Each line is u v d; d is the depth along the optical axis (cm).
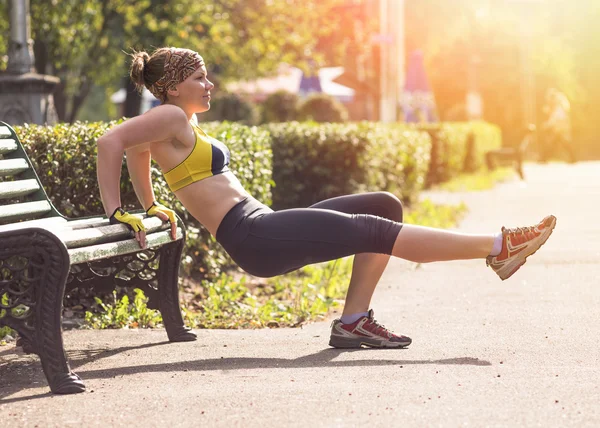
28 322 518
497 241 556
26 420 449
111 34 2302
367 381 513
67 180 812
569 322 701
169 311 655
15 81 1335
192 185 567
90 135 816
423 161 1888
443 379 515
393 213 612
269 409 457
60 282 492
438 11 5144
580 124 5978
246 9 2461
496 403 461
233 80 3178
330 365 561
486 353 591
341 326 620
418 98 3177
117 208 560
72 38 2084
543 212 1667
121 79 2477
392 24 2588
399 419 435
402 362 566
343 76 3834
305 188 1432
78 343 651
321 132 1419
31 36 2011
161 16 2219
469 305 800
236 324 743
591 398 469
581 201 1873
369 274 621
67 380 499
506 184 2530
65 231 526
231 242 563
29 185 646
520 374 526
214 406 465
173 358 593
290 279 1015
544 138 3738
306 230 553
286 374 536
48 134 812
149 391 500
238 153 987
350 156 1425
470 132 2802
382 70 2594
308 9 2525
